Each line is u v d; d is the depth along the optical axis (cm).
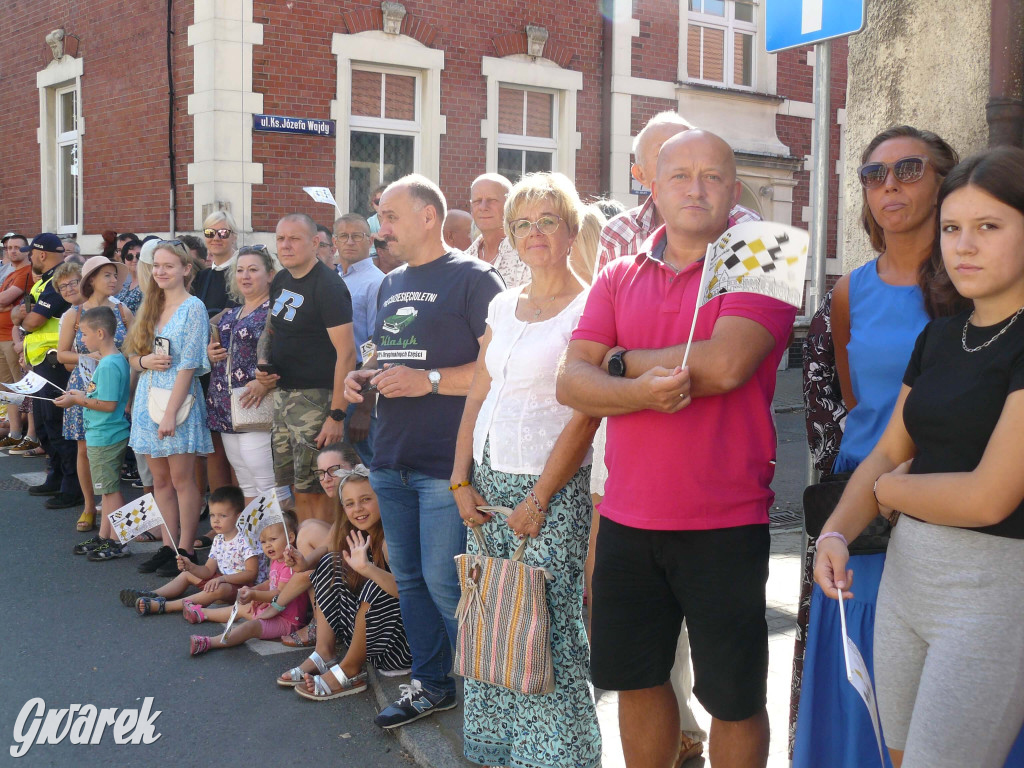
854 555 250
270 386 510
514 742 313
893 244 260
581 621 310
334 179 1118
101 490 618
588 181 1293
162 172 1143
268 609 469
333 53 1103
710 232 249
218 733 372
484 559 308
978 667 196
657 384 228
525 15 1223
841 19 282
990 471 193
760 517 249
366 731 373
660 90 1322
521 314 317
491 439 311
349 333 487
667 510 246
